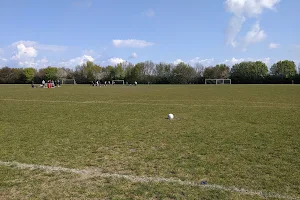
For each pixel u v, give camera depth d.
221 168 6.85
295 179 6.09
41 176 6.46
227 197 5.21
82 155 8.12
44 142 9.73
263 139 9.88
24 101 26.95
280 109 18.92
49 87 68.00
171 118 14.84
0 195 5.44
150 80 132.88
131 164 7.26
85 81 138.00
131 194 5.41
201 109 19.31
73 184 5.97
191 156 7.89
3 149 8.80
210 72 128.75
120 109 19.75
